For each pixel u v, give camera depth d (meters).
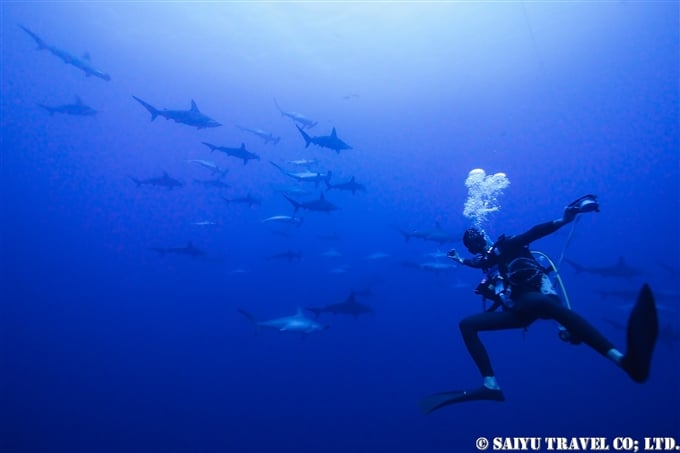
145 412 22.61
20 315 47.19
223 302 49.53
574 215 3.44
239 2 33.00
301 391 23.34
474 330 3.49
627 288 19.14
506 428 18.66
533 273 3.43
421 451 17.03
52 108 19.16
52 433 21.03
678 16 36.25
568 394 22.08
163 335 38.06
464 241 4.14
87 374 29.44
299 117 18.59
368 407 21.00
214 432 19.69
